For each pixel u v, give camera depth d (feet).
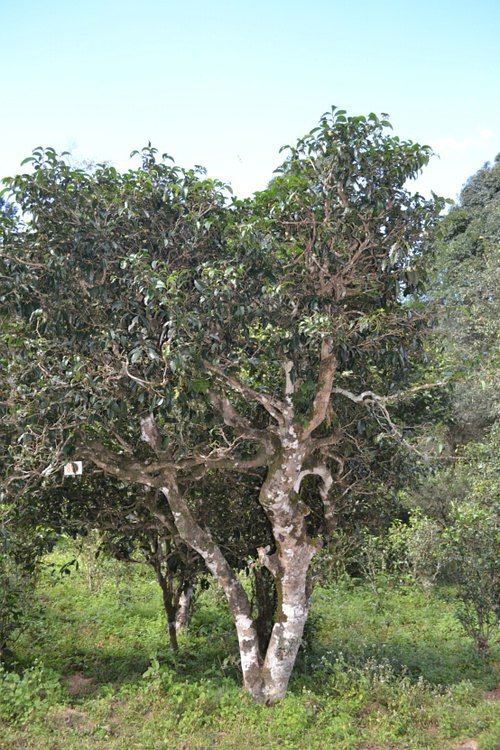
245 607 26.86
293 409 25.93
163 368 23.21
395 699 25.11
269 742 21.61
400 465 31.17
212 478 30.71
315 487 31.24
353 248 24.47
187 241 24.18
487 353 41.68
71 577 46.88
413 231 24.49
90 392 22.45
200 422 26.89
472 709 23.84
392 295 25.34
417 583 45.44
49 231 23.04
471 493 42.06
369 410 27.40
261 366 27.43
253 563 31.12
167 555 31.68
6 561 30.55
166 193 23.99
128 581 45.91
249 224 22.65
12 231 23.34
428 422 31.04
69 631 36.42
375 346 24.89
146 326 22.61
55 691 25.25
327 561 29.71
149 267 21.76
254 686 25.88
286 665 25.82
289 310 24.50
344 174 23.04
